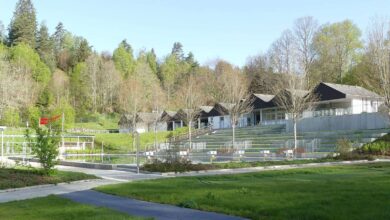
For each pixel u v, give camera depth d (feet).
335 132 144.66
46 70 314.96
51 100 282.97
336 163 90.27
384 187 42.42
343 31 272.92
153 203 38.09
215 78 319.68
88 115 300.40
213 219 29.81
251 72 319.68
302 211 30.17
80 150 148.97
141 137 210.38
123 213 32.35
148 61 427.33
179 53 502.79
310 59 264.11
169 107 291.17
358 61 262.06
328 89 169.68
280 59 265.75
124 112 251.60
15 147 140.05
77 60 387.55
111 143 193.26
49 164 61.11
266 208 32.09
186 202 35.99
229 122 223.92
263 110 207.21
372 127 144.56
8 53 307.37
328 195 37.35
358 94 168.66
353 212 29.12
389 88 125.80
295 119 141.59
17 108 223.51
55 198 41.75
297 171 69.41
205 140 182.80
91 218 30.01
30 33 375.86
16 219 30.12
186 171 74.49
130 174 72.49
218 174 67.21
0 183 52.03
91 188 50.83
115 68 351.05
